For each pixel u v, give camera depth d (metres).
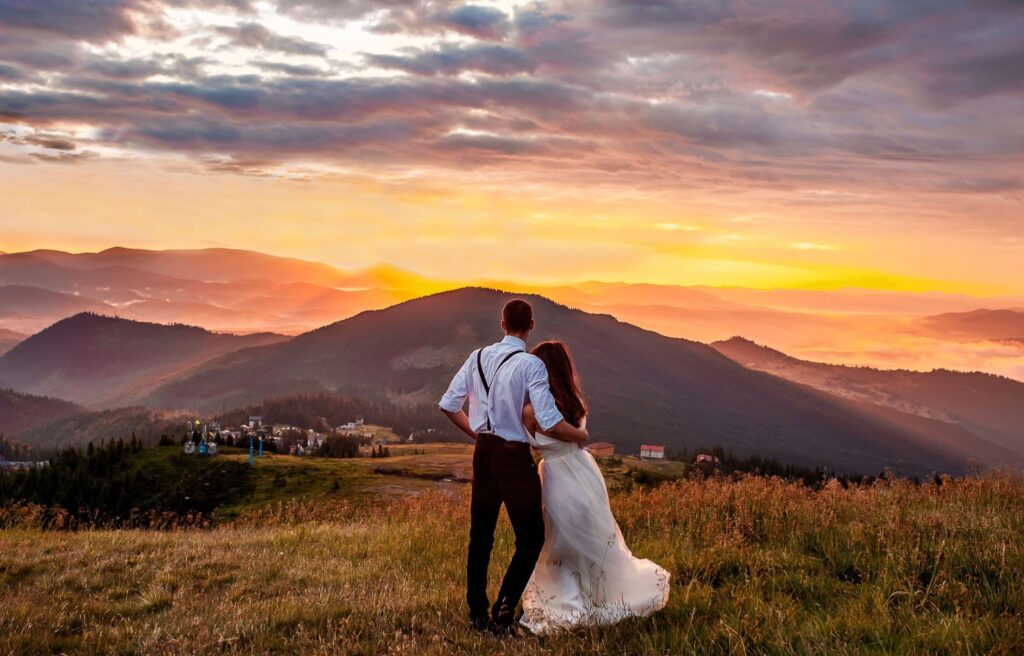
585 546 5.85
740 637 4.98
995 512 8.77
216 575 8.52
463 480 93.19
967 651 4.57
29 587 7.96
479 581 6.09
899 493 10.48
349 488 83.81
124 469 88.25
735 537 7.83
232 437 121.44
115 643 5.96
